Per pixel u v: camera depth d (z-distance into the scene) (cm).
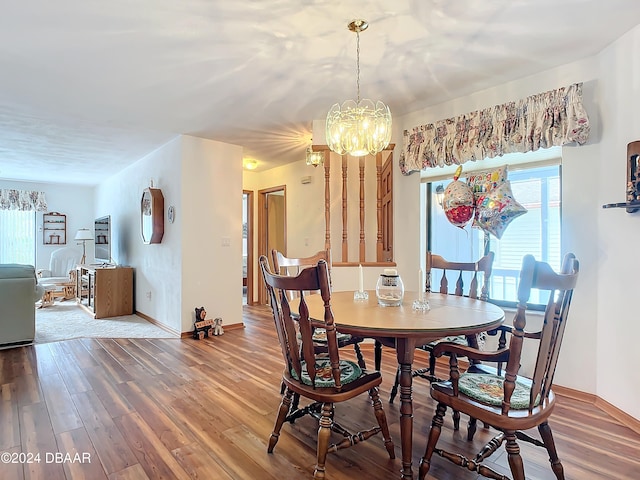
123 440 196
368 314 179
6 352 354
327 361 197
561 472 155
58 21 200
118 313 529
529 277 131
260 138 430
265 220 630
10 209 694
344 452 187
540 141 261
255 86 288
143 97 308
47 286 605
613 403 229
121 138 428
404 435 162
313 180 512
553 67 262
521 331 135
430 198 379
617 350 226
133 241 552
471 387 162
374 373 184
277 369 308
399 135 368
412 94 309
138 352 357
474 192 278
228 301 455
